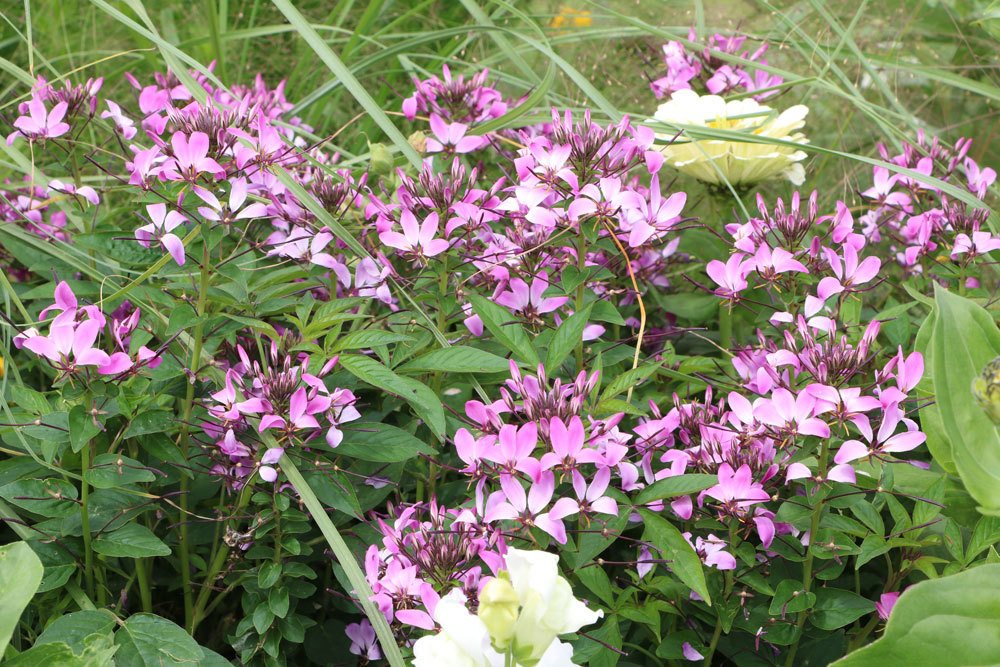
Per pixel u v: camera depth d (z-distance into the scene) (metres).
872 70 1.52
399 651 1.11
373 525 1.20
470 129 1.36
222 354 1.26
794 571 1.19
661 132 1.39
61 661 1.09
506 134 1.42
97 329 1.11
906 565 1.18
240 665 1.18
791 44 1.60
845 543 1.14
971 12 1.78
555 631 1.02
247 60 1.96
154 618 1.14
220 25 1.77
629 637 1.21
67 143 1.29
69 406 1.17
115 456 1.14
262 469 1.15
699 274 1.46
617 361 1.26
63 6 1.93
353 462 1.22
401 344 1.22
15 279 1.40
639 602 1.16
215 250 1.21
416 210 1.23
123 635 1.13
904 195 1.41
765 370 1.16
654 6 1.92
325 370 1.16
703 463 1.16
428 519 1.20
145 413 1.16
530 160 1.23
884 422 1.13
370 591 1.13
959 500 1.23
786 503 1.16
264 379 1.15
